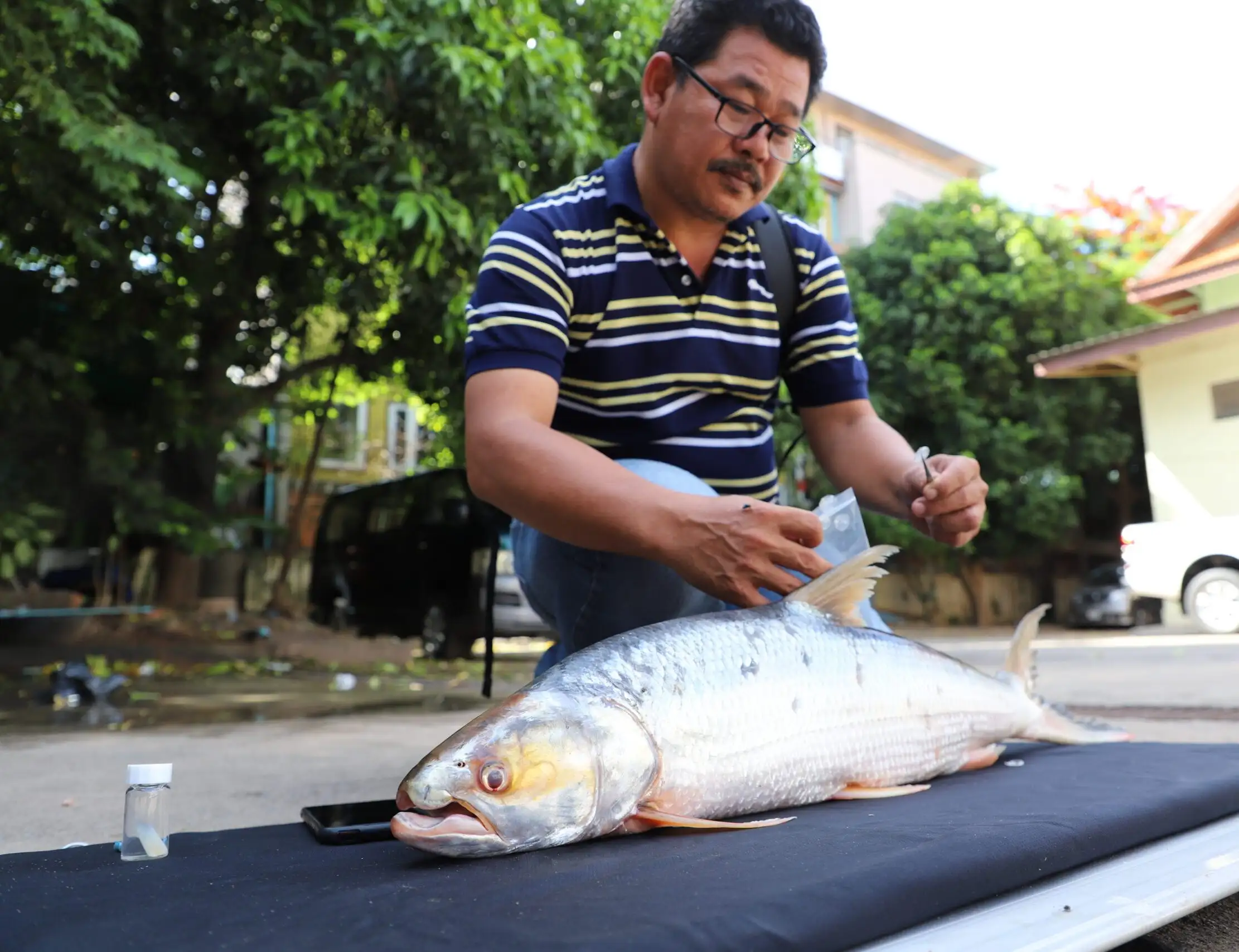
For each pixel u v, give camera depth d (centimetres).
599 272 189
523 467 152
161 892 105
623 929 82
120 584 1105
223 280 909
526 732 114
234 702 583
